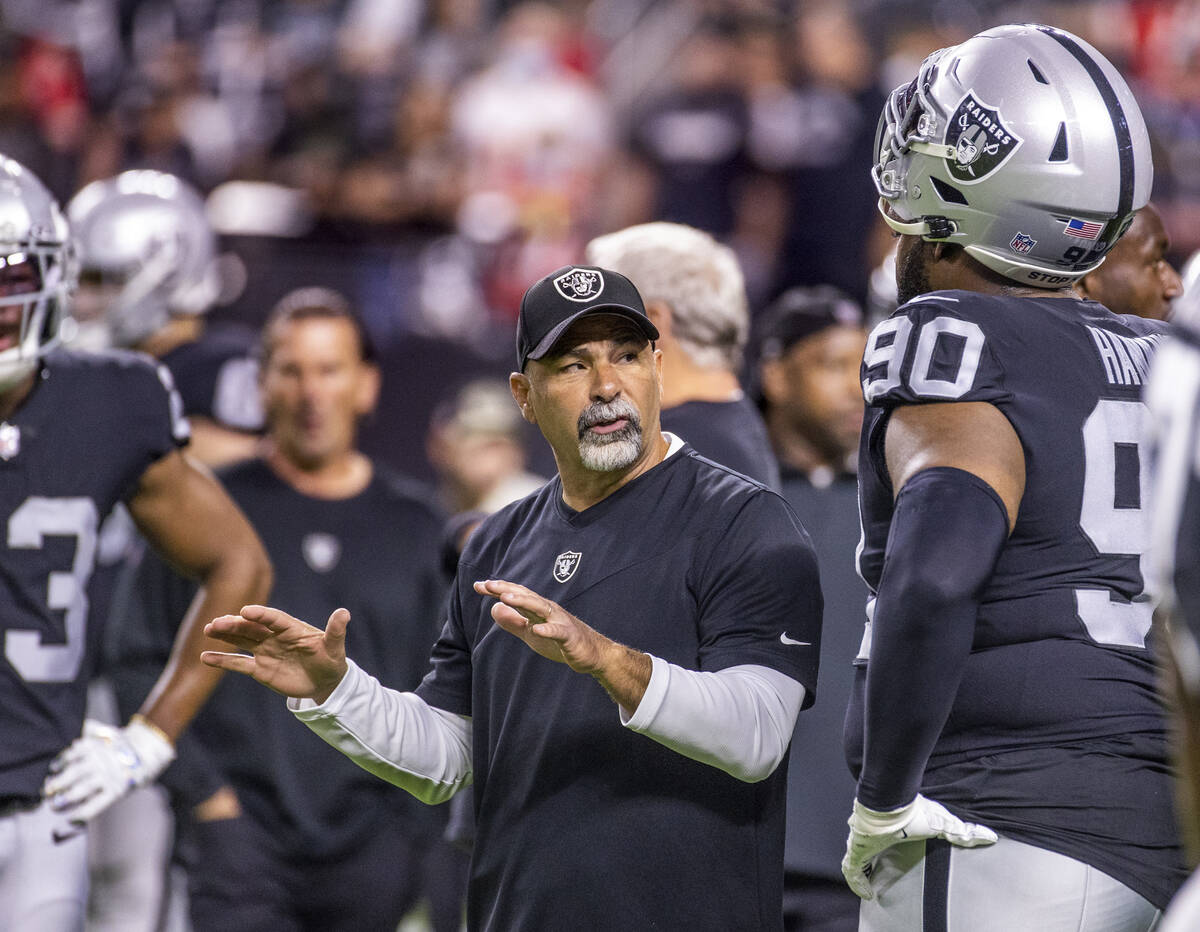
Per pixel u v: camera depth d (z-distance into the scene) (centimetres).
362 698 862
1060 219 795
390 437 2475
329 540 1504
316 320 1527
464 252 2722
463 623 942
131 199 1733
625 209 3170
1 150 3247
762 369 1361
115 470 1142
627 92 3450
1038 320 782
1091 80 801
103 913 1563
